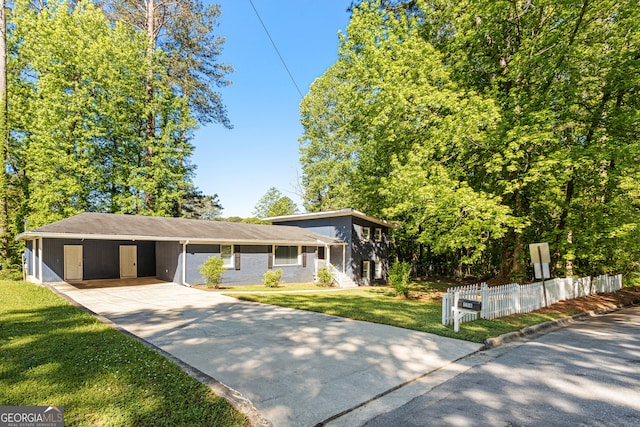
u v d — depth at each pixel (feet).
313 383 15.93
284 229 76.79
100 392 13.10
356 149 100.37
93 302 38.34
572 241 49.67
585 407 13.85
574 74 42.01
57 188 65.51
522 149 40.68
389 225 80.28
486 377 17.37
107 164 77.46
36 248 56.29
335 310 35.22
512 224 38.55
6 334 21.13
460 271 84.99
